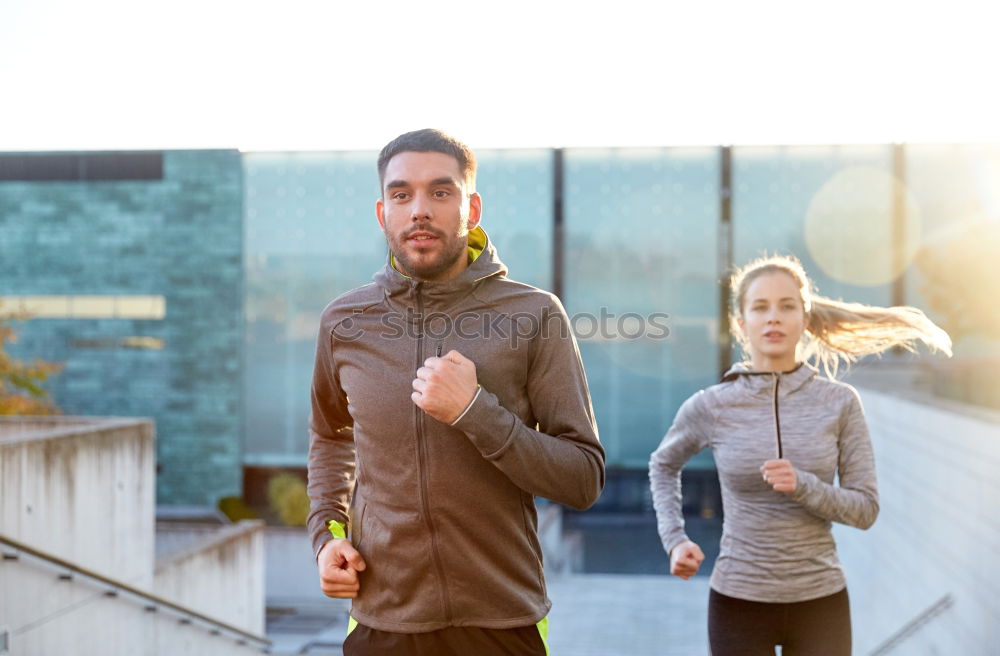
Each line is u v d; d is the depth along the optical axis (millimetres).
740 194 19781
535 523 2080
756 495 2848
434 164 1933
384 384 1990
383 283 2041
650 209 20094
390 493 1985
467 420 1820
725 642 2846
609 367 20125
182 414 20938
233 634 8141
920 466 5723
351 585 2021
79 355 21125
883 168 19359
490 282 2033
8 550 4770
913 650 5598
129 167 21016
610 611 12062
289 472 20812
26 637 4938
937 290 17203
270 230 20859
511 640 2004
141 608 6332
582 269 20234
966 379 5629
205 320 20938
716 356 19922
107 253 21078
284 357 20875
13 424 6441
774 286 2902
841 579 2832
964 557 4699
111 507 6055
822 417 2857
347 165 20688
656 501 3098
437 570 1971
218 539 8195
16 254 21250
